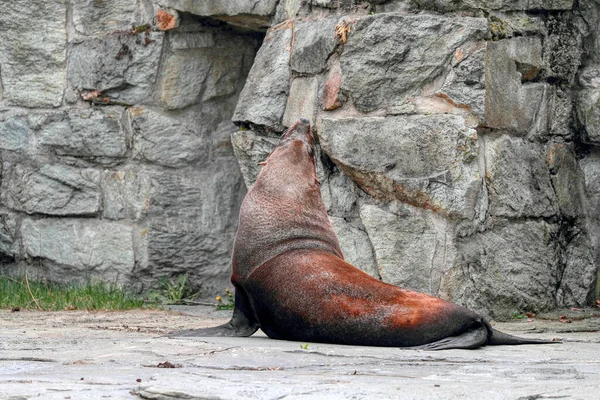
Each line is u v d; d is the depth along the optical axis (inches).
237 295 530.3
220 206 831.7
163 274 813.2
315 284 488.7
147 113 813.2
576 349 470.3
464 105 636.1
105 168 826.8
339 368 386.3
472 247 639.8
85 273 826.2
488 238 647.1
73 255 828.0
